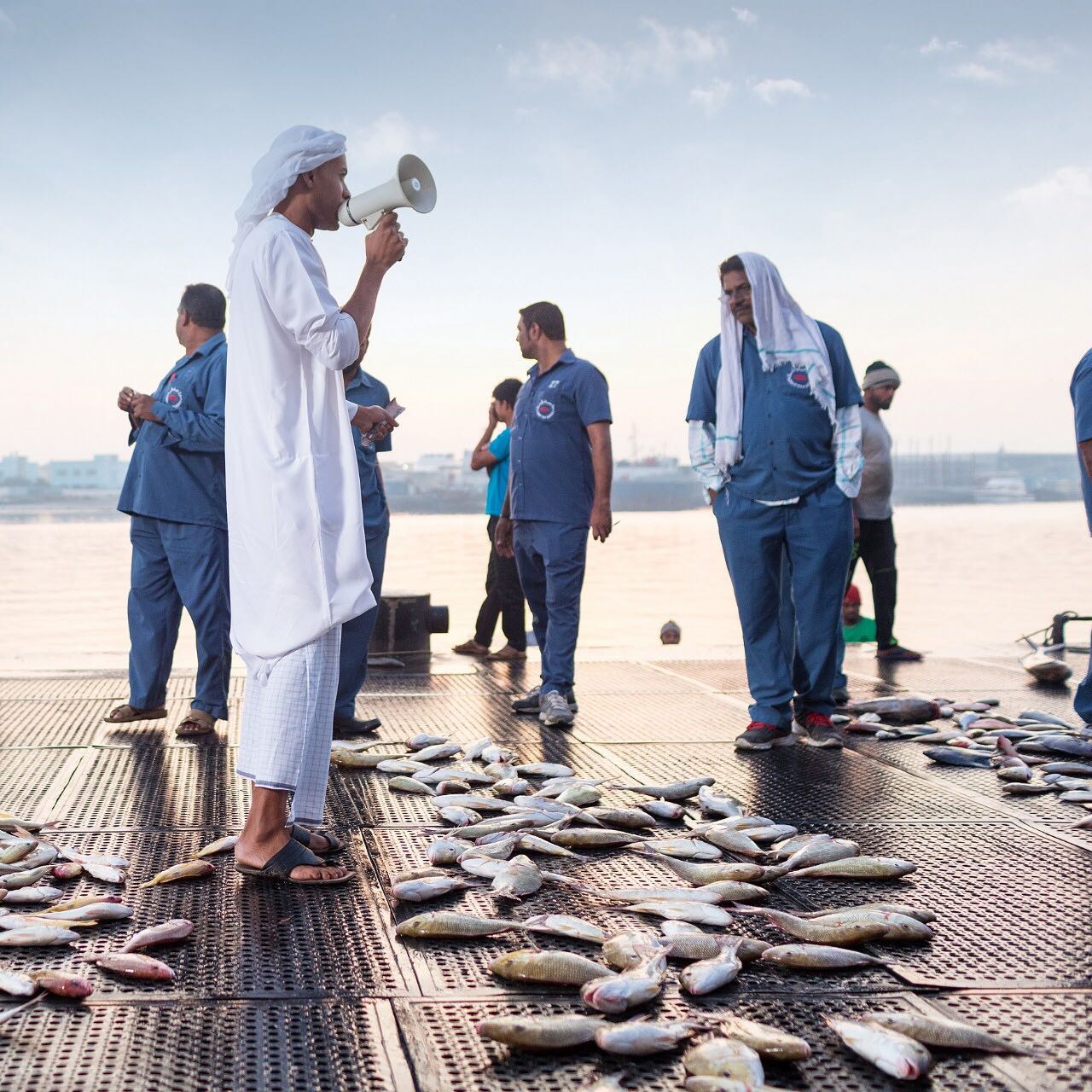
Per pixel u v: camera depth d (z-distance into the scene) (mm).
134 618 5398
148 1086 2002
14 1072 2039
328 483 3064
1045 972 2537
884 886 3170
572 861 3414
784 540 5164
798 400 5066
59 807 3922
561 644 5789
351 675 5281
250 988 2422
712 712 5945
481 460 7926
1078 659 7852
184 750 4863
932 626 12078
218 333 5488
